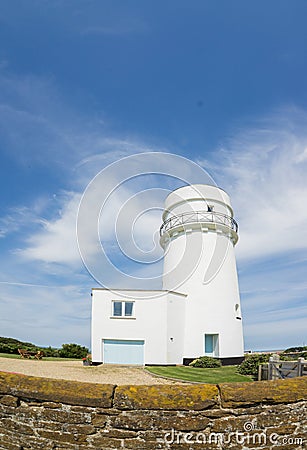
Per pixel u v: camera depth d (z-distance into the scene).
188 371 19.64
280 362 15.62
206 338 25.33
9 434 5.06
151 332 23.08
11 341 35.59
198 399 4.74
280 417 4.82
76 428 4.75
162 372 18.95
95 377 16.88
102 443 4.64
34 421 4.94
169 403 4.70
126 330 23.02
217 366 21.83
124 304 23.45
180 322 24.61
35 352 28.52
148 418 4.67
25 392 5.06
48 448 4.79
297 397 4.94
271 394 4.86
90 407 4.79
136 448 4.58
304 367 14.02
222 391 4.82
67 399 4.86
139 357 22.81
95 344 22.61
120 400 4.77
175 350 23.64
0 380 5.30
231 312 25.81
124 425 4.67
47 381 5.15
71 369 19.30
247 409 4.76
